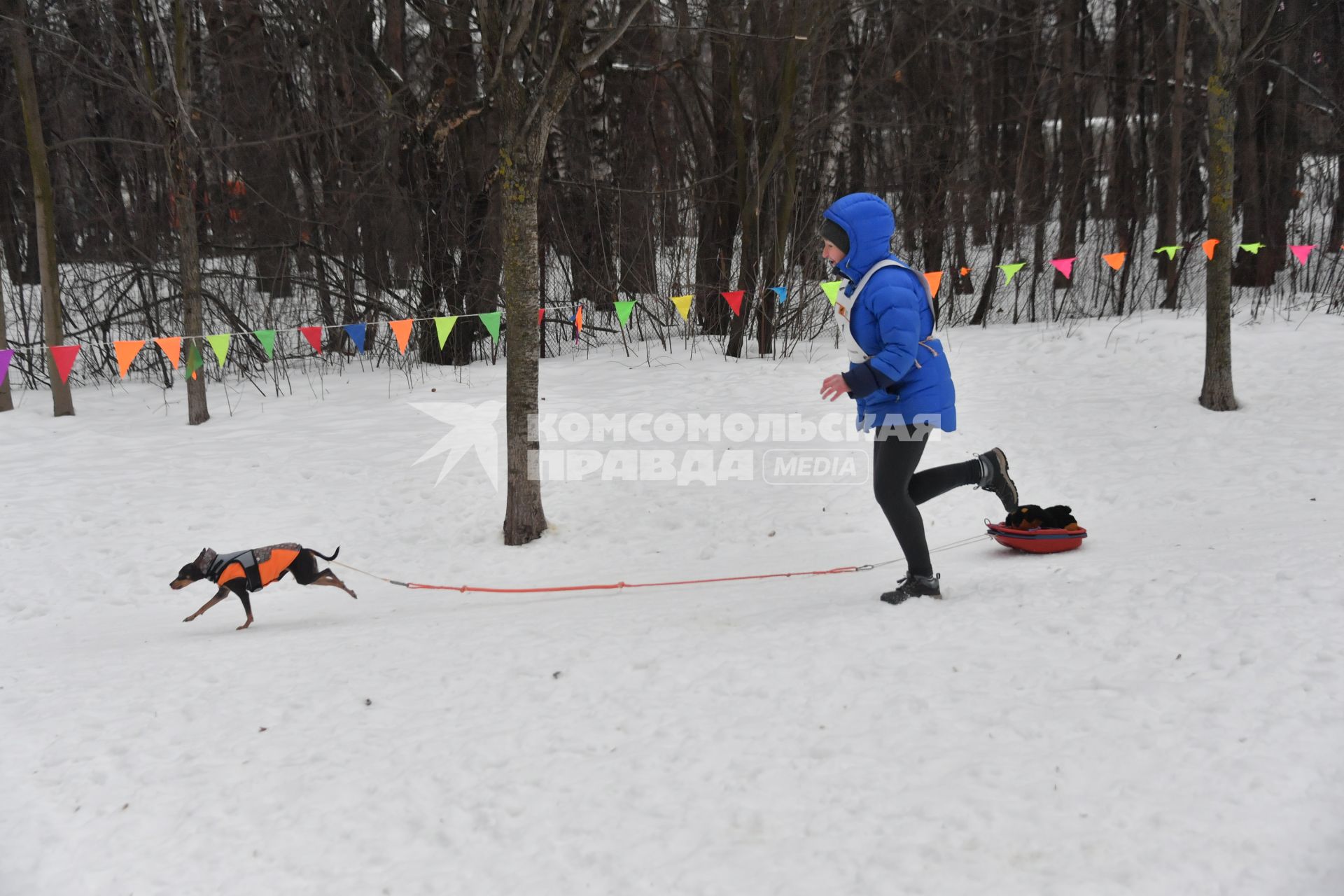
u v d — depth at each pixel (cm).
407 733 359
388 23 1583
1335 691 305
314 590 713
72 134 1820
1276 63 1538
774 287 1323
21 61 1212
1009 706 327
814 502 846
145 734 378
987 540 657
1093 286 1848
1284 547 490
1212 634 362
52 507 884
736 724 338
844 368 1333
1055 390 1164
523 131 758
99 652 544
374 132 1639
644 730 341
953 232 1805
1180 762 279
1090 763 284
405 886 265
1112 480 828
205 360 1509
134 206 1742
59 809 321
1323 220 1811
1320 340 1234
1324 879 227
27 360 1452
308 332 966
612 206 1659
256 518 862
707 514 836
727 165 1630
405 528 841
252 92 1688
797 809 281
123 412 1253
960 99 1745
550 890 257
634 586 634
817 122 1509
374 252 1641
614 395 1230
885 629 416
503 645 459
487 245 1494
